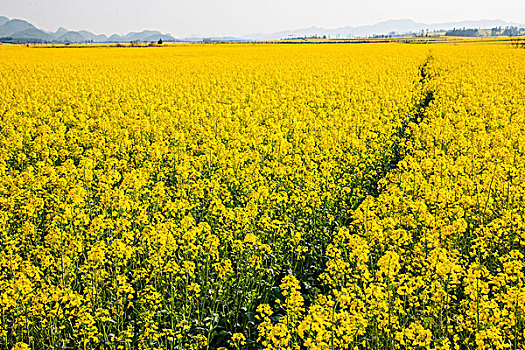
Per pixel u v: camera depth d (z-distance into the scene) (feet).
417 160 44.60
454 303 22.03
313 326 17.31
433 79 105.29
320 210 33.50
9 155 44.62
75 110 69.82
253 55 183.62
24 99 76.54
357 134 55.83
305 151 45.73
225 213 29.35
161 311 22.07
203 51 218.59
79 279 25.93
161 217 29.86
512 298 19.56
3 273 24.29
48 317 21.59
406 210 31.19
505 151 43.62
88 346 20.79
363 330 18.70
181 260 26.91
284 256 28.14
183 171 37.68
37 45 317.42
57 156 46.29
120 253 24.27
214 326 22.26
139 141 52.42
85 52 217.15
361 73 110.73
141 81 100.89
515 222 27.55
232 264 27.96
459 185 36.17
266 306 20.42
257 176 37.19
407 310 21.58
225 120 61.31
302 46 262.67
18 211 31.32
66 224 29.04
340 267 23.25
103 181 36.06
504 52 172.45
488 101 71.26
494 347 19.42
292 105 72.74
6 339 20.18
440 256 22.18
